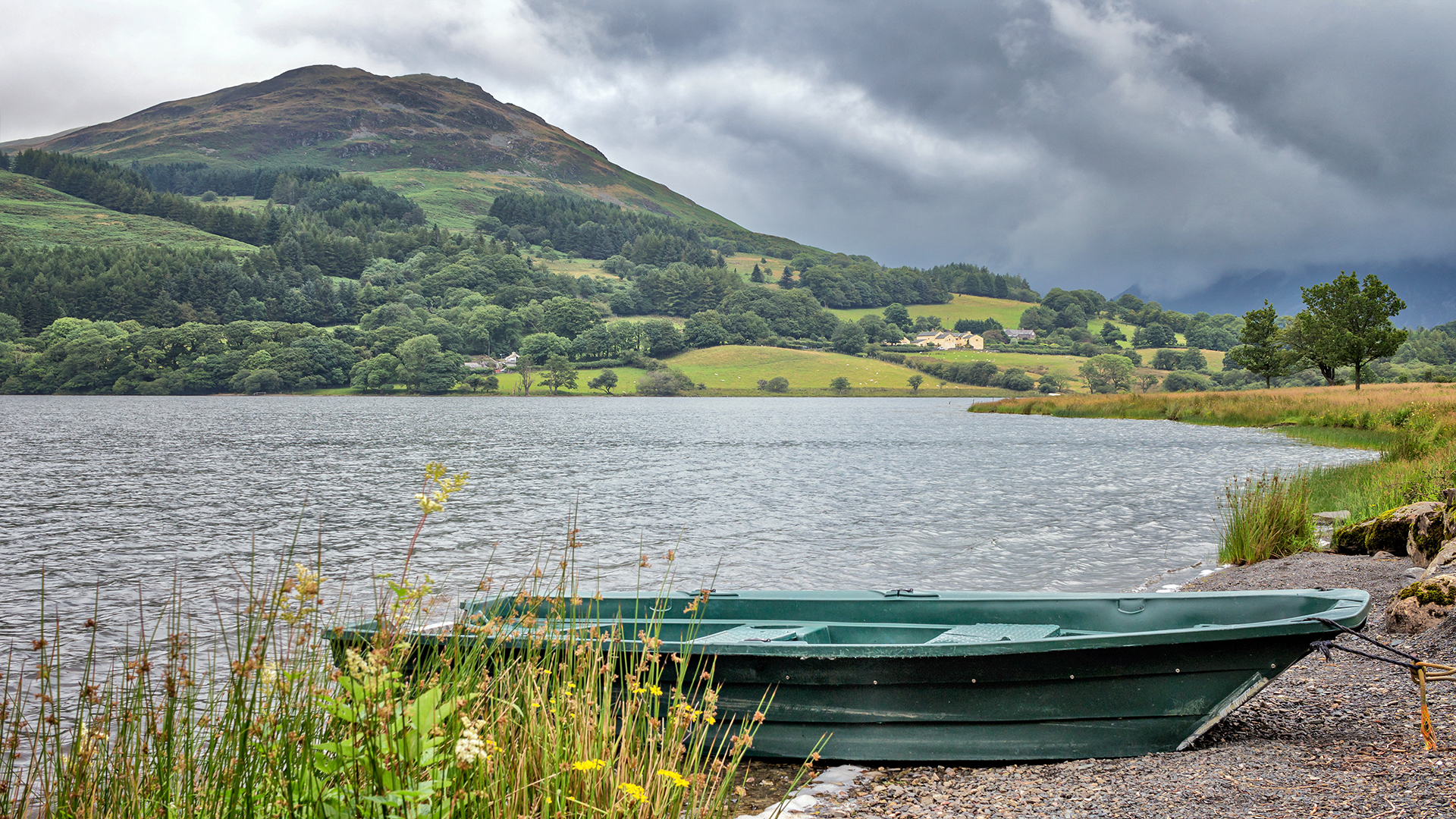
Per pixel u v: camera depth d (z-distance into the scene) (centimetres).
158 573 1536
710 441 5334
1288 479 1759
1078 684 577
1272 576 1216
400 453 4397
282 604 368
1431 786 466
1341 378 14638
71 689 809
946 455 4103
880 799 545
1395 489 1605
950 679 581
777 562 1592
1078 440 4941
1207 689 569
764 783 583
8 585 1440
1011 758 589
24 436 5625
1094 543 1742
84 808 347
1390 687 675
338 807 305
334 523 2120
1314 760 537
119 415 9019
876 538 1844
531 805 380
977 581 1418
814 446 4869
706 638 656
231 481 3098
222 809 342
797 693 598
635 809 386
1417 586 830
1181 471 3127
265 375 15400
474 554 1720
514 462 3856
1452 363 19938
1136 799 492
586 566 1577
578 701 431
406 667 515
